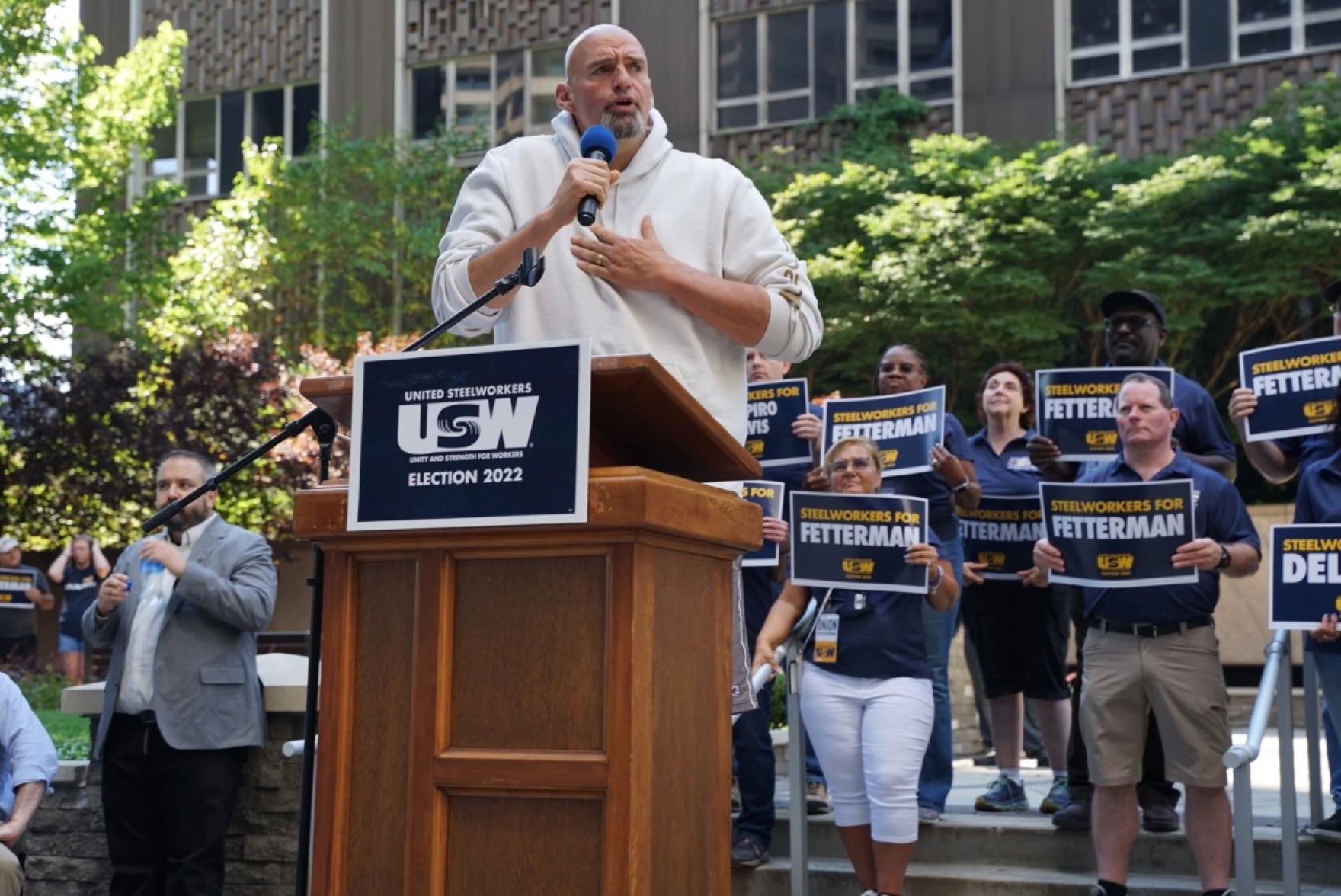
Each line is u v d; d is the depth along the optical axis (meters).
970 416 20.08
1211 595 5.54
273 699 6.46
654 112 3.65
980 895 6.32
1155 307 6.88
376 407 2.45
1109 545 5.51
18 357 20.28
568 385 2.35
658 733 2.40
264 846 6.39
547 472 2.34
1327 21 20.95
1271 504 19.31
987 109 22.58
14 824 5.94
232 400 19.30
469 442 2.39
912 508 5.87
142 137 21.33
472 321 3.39
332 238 23.58
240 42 27.05
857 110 23.05
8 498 20.44
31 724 6.14
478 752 2.38
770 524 6.52
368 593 2.52
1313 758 6.44
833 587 5.89
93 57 20.92
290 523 19.73
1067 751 6.79
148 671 6.23
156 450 19.23
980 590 7.18
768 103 24.02
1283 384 6.38
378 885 2.44
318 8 26.67
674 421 2.57
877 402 7.12
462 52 25.81
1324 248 18.23
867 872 5.94
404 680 2.47
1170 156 20.50
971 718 11.91
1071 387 6.71
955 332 19.58
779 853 6.93
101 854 6.65
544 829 2.35
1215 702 5.49
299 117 26.78
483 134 24.95
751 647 6.91
